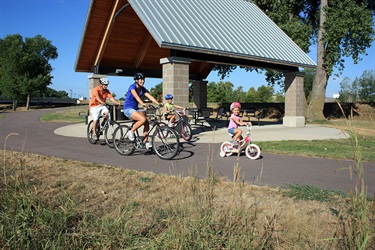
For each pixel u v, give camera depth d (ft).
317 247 10.11
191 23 46.01
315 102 77.82
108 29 53.83
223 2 62.59
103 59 61.93
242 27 54.49
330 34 72.74
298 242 10.59
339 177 19.67
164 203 14.67
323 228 11.76
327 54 76.02
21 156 25.36
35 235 10.82
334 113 93.97
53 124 62.64
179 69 40.04
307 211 13.51
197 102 74.95
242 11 62.64
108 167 21.93
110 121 31.65
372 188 17.04
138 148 26.89
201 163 23.89
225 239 9.95
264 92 175.11
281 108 101.35
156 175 19.56
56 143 34.55
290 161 24.86
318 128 53.26
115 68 63.21
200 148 31.12
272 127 55.16
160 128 25.77
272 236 11.16
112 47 59.77
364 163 24.00
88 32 55.21
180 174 18.66
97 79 60.75
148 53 65.41
